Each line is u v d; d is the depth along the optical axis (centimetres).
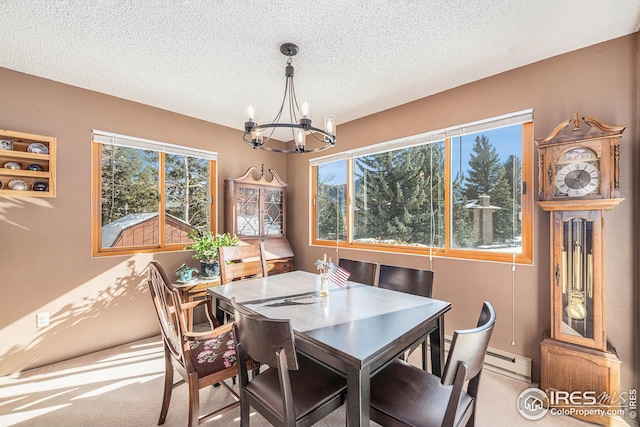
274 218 385
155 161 307
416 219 290
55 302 243
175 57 209
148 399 197
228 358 167
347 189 352
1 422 173
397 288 222
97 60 213
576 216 185
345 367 119
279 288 211
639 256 179
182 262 318
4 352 222
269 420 127
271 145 415
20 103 228
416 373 148
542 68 214
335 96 277
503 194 236
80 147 256
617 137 171
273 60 213
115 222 281
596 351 176
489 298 238
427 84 253
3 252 222
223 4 157
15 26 174
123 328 279
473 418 131
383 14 165
